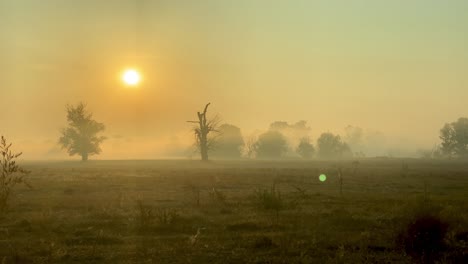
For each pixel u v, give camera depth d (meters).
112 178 46.44
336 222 17.05
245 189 32.84
